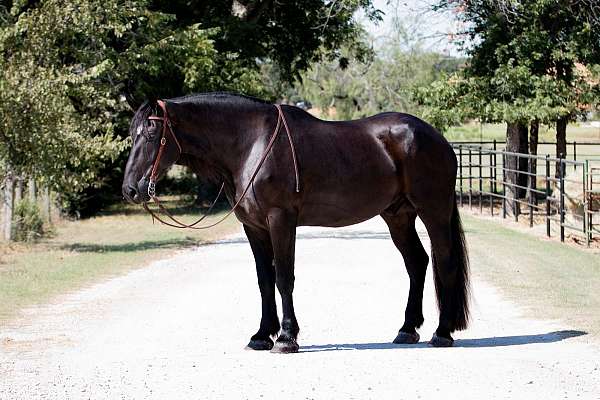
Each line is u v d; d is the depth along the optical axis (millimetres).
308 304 12914
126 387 8117
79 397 7797
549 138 62562
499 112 28219
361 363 9000
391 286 14547
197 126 9625
